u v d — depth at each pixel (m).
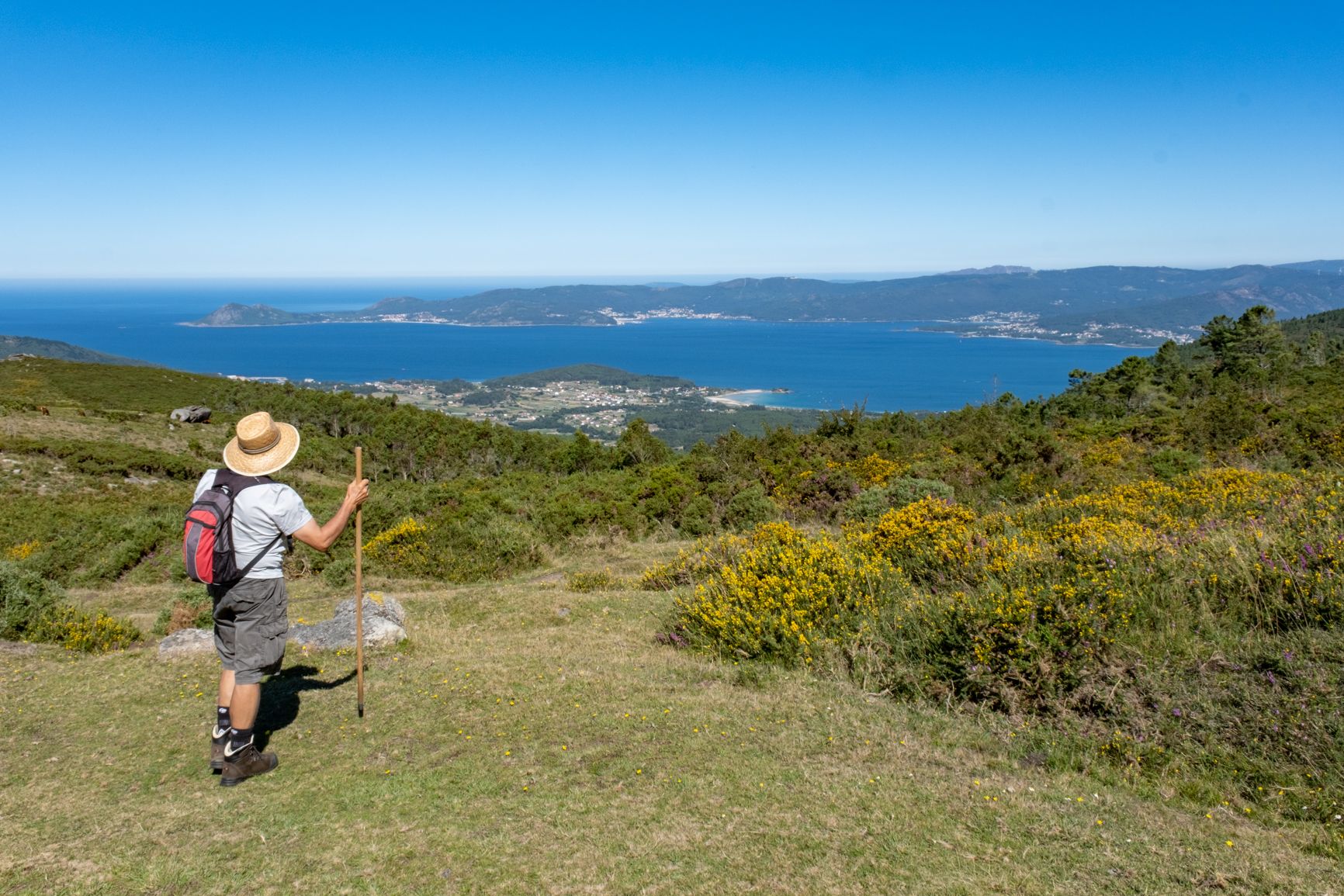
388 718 5.45
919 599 7.62
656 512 21.92
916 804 4.19
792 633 7.30
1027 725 5.35
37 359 87.31
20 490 29.88
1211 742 4.74
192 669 6.63
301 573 16.77
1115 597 6.20
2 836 3.68
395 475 55.22
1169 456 19.98
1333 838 3.84
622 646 8.50
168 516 21.73
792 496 21.59
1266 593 6.37
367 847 3.66
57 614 9.27
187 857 3.52
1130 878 3.47
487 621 11.07
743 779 4.50
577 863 3.55
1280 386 42.47
